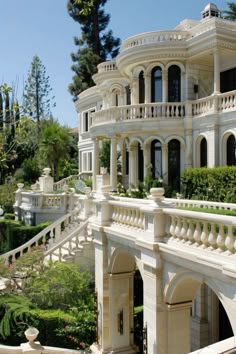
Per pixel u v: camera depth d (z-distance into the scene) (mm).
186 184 19859
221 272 6926
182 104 22125
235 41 20922
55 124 42781
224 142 19750
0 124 12805
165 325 9148
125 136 25047
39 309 12344
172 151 22719
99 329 12227
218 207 13383
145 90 23688
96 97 34406
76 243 15820
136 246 10023
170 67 23391
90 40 50750
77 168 45094
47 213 22000
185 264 8008
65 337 11977
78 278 13414
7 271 13797
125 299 12297
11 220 24688
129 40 24469
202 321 13867
